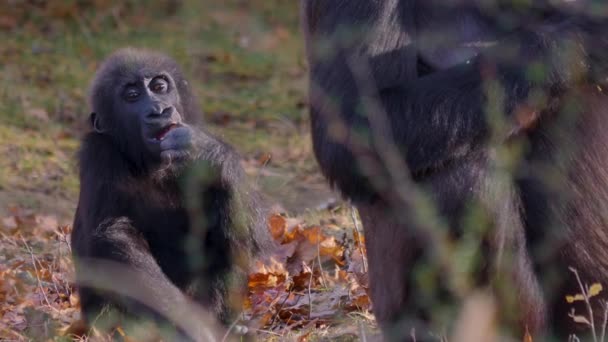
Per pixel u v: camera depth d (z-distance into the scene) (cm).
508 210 846
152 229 1181
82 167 1198
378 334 1034
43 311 1155
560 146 855
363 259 1259
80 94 2342
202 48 2784
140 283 1067
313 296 1231
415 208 839
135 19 2950
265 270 1256
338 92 864
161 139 1162
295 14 3122
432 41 898
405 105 845
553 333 890
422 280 852
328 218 1566
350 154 869
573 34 837
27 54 2606
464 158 848
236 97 2420
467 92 839
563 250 862
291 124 2177
